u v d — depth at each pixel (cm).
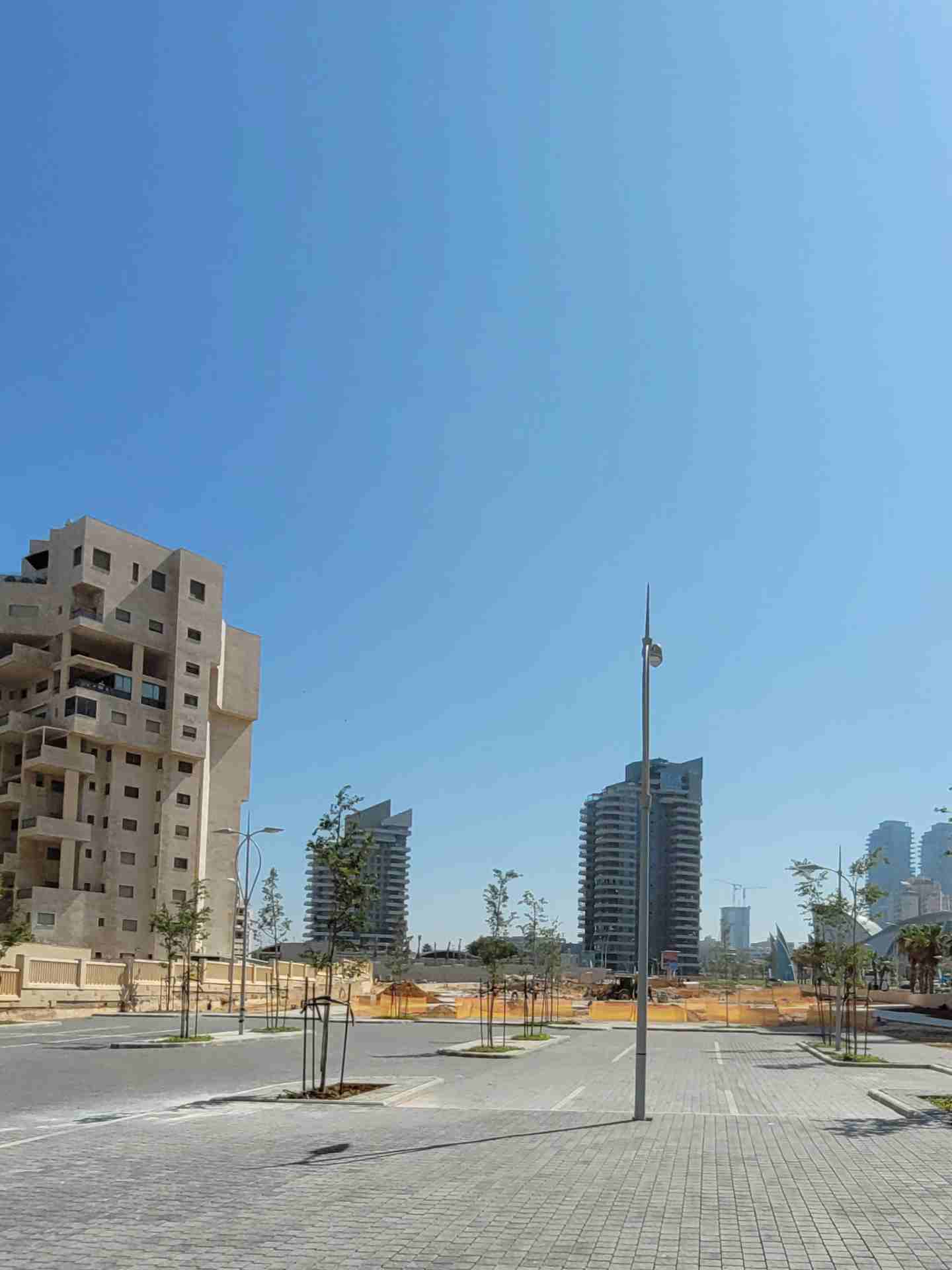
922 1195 1113
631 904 18988
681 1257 859
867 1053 3572
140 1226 959
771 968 16725
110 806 7812
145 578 8175
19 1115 1816
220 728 8912
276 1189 1129
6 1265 823
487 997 7312
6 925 6450
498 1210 1030
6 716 7894
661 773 19975
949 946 7238
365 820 18050
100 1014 5766
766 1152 1397
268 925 6334
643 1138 1518
